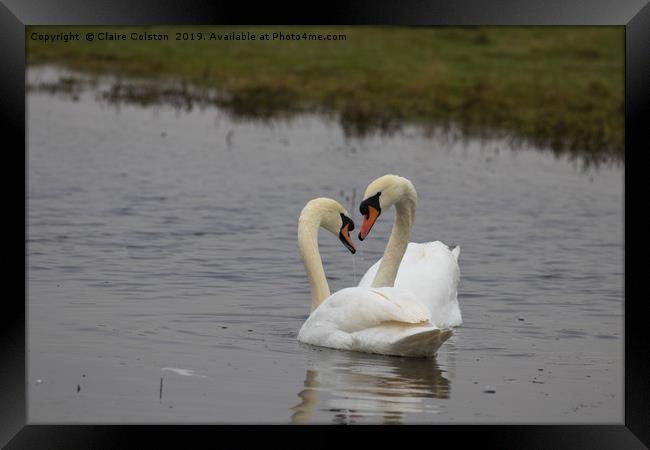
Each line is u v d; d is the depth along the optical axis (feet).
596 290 84.38
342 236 76.18
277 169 137.90
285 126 171.73
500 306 79.61
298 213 113.19
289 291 82.28
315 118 178.50
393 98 187.11
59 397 55.26
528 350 66.85
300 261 92.58
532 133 164.04
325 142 159.12
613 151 154.81
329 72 203.62
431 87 190.60
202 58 217.36
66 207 113.19
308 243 75.31
